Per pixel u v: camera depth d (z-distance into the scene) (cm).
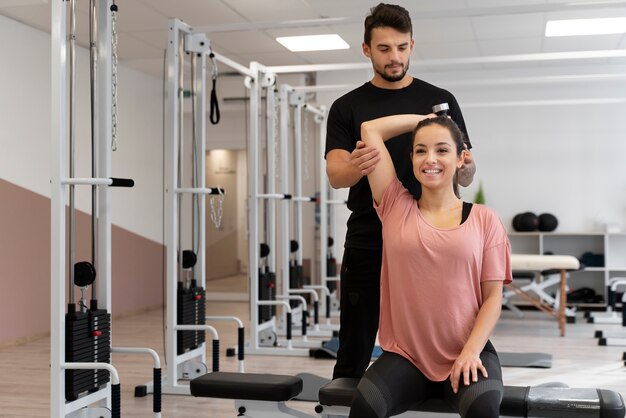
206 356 569
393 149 255
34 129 654
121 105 808
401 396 218
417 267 223
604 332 656
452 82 698
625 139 843
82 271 333
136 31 682
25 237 638
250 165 573
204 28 461
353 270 263
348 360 264
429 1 593
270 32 694
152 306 872
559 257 677
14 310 623
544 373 502
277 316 814
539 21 659
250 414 250
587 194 854
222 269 977
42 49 666
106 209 354
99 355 344
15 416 385
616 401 219
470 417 202
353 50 771
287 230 661
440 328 223
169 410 396
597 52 535
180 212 468
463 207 230
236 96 911
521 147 864
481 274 226
